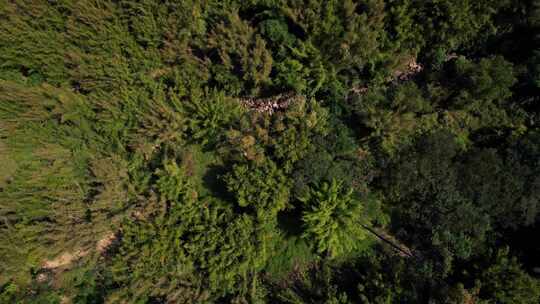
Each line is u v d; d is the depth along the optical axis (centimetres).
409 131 2130
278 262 2159
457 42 2206
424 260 1969
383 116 2053
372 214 2127
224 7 2267
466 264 1945
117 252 2141
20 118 2241
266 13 2223
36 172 2144
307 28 2136
